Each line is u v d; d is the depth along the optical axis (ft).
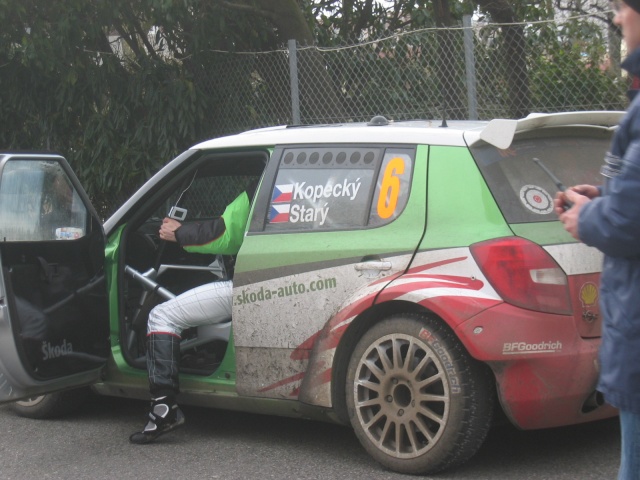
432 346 13.83
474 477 14.12
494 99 23.95
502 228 13.79
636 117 8.29
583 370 13.56
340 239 15.19
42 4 30.45
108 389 18.38
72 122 32.37
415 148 14.97
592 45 22.48
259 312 15.87
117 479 15.10
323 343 15.06
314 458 15.65
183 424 17.51
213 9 29.66
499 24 23.20
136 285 19.07
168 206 26.27
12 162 16.43
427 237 14.33
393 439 14.55
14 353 16.01
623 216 8.12
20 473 15.71
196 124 30.32
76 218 17.48
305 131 16.39
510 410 13.42
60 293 16.89
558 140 15.03
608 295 8.58
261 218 16.28
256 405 16.22
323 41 33.68
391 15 34.09
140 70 30.81
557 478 14.01
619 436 15.93
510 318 13.30
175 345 16.74
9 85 32.76
